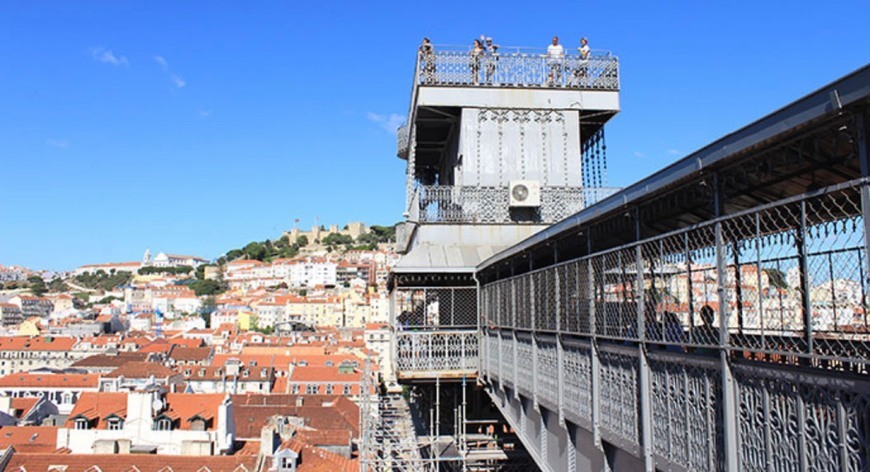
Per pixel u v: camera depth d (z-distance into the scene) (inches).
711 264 261.0
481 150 797.2
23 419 2524.6
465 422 684.7
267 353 4441.4
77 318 7667.3
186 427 2064.5
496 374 605.6
